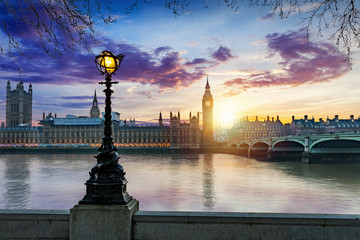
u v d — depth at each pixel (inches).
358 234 290.5
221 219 298.8
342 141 3422.7
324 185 2121.1
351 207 1489.9
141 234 303.3
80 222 300.7
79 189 1983.3
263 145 5629.9
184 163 4141.2
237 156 6161.4
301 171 3002.0
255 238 296.4
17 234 311.0
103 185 302.0
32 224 311.4
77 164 3981.3
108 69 326.0
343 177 2536.9
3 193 1847.9
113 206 300.0
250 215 302.7
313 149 3809.1
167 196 1749.5
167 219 302.0
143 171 3061.0
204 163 4133.9
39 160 4798.2
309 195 1769.2
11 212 314.2
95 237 298.7
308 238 293.7
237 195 1774.1
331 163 3794.3
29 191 1913.1
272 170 3125.0
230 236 298.4
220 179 2440.9
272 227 296.4
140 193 1840.6
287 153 4948.3
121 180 308.3
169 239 301.3
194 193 1839.3
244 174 2775.6
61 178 2514.8
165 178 2506.2
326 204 1552.7
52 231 310.0
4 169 3275.1
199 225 301.0
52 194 1815.9
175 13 247.3
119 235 296.2
